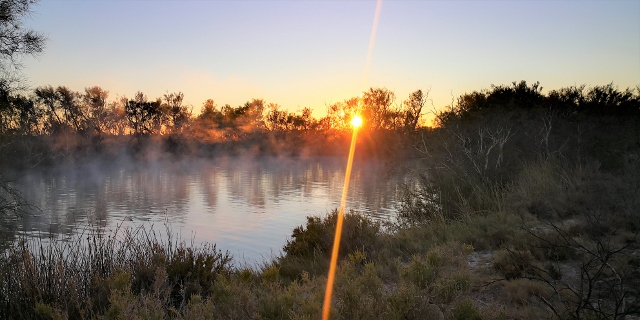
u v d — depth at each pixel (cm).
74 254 731
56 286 589
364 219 887
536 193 991
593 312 409
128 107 6781
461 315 342
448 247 638
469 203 1059
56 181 3672
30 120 4234
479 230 811
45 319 492
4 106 1603
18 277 609
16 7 1429
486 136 1373
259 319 391
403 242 817
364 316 359
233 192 2792
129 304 394
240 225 1638
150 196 2600
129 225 1639
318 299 413
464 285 396
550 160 1216
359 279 419
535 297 468
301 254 857
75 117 5978
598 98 1939
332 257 775
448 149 1388
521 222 794
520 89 1978
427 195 1214
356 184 3092
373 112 3978
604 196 832
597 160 1169
